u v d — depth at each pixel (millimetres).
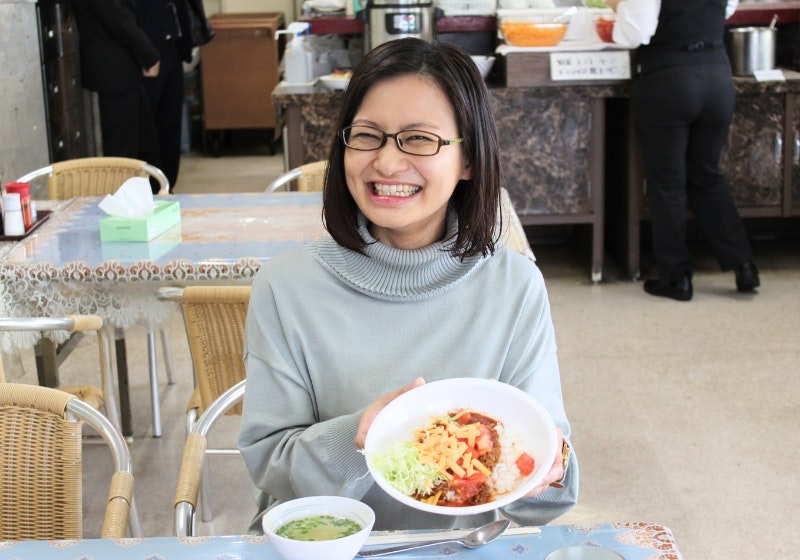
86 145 6277
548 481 1222
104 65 5496
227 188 6598
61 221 2996
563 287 4672
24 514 1659
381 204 1396
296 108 4512
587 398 3488
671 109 4168
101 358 2686
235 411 2443
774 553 2592
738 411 3363
